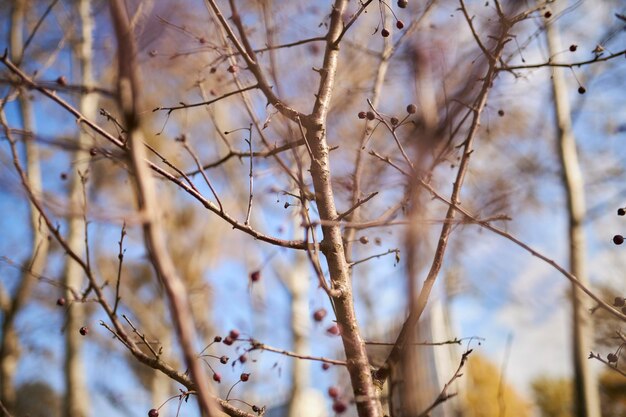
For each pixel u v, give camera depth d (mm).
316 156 3473
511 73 4074
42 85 2996
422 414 2604
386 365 3020
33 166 8500
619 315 3092
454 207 3180
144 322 11195
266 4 4602
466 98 3889
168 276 1913
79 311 10227
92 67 7691
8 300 9906
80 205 2451
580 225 8406
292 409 10742
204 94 4328
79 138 6941
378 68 4797
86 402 10273
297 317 11445
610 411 9883
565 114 8820
